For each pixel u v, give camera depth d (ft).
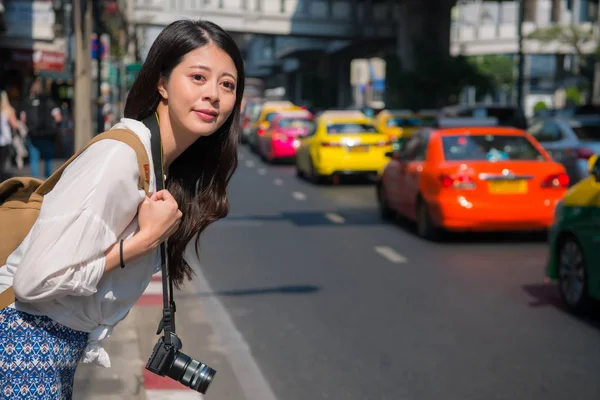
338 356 20.90
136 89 7.82
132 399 16.33
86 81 62.28
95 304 7.70
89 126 62.59
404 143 47.62
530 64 409.90
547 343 22.15
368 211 53.62
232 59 7.86
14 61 128.98
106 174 7.22
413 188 42.65
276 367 19.94
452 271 32.76
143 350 19.94
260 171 89.35
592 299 24.76
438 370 19.76
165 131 7.91
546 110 67.36
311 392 18.12
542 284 30.12
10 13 127.34
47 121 63.82
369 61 413.80
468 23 331.16
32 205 7.61
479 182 38.52
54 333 7.58
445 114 97.91
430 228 40.60
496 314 25.46
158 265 8.45
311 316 25.14
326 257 35.94
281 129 98.27
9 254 7.57
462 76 210.59
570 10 336.49
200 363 8.47
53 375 7.60
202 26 7.80
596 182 24.84
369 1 266.98
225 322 24.36
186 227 8.79
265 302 27.02
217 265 33.76
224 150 8.73
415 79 211.00
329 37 270.26
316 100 385.29
